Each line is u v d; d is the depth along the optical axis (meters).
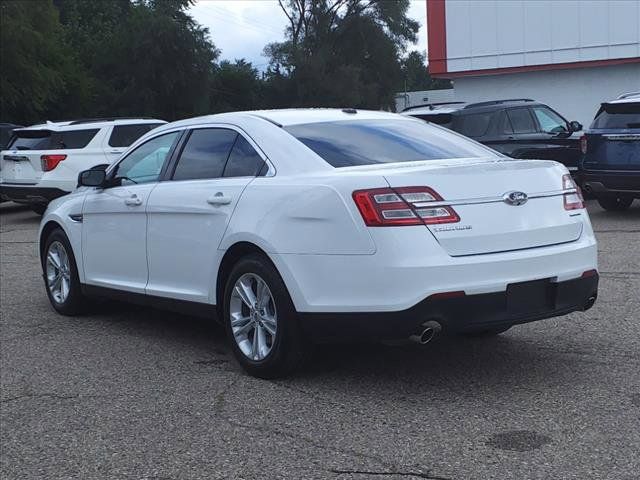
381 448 4.12
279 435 4.37
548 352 5.69
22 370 5.80
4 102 34.09
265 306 5.23
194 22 49.75
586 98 22.52
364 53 61.12
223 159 5.75
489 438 4.18
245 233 5.18
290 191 5.02
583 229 5.20
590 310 6.79
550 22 22.25
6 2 32.84
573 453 3.95
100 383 5.43
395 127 5.88
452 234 4.61
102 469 4.05
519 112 13.27
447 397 4.84
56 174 14.51
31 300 8.23
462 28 23.28
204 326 6.93
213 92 53.88
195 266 5.71
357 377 5.29
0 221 16.06
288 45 58.91
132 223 6.32
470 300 4.58
